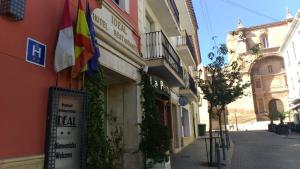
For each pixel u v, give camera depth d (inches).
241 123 2228.1
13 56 205.6
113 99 422.9
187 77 908.6
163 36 494.6
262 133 1454.2
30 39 221.3
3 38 199.5
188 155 641.6
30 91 217.0
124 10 403.2
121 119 414.6
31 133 214.4
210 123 533.0
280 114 1492.4
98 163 277.4
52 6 247.9
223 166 496.7
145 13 522.9
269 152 694.5
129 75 399.5
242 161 558.6
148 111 423.8
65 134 246.1
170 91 686.5
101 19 333.4
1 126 191.8
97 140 281.1
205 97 538.0
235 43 2340.1
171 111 685.3
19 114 205.8
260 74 2343.8
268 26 2341.3
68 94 248.2
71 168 249.0
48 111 230.2
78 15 257.8
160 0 539.8
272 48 2292.1
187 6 1009.5
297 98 1585.9
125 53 383.6
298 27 1550.2
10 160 192.9
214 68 533.3
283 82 2290.8
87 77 283.4
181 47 837.8
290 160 559.2
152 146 402.3
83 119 261.3
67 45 239.5
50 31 242.4
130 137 407.5
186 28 1133.1
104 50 333.1
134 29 432.5
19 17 206.5
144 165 400.5
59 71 242.4
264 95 2315.5
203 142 989.2
